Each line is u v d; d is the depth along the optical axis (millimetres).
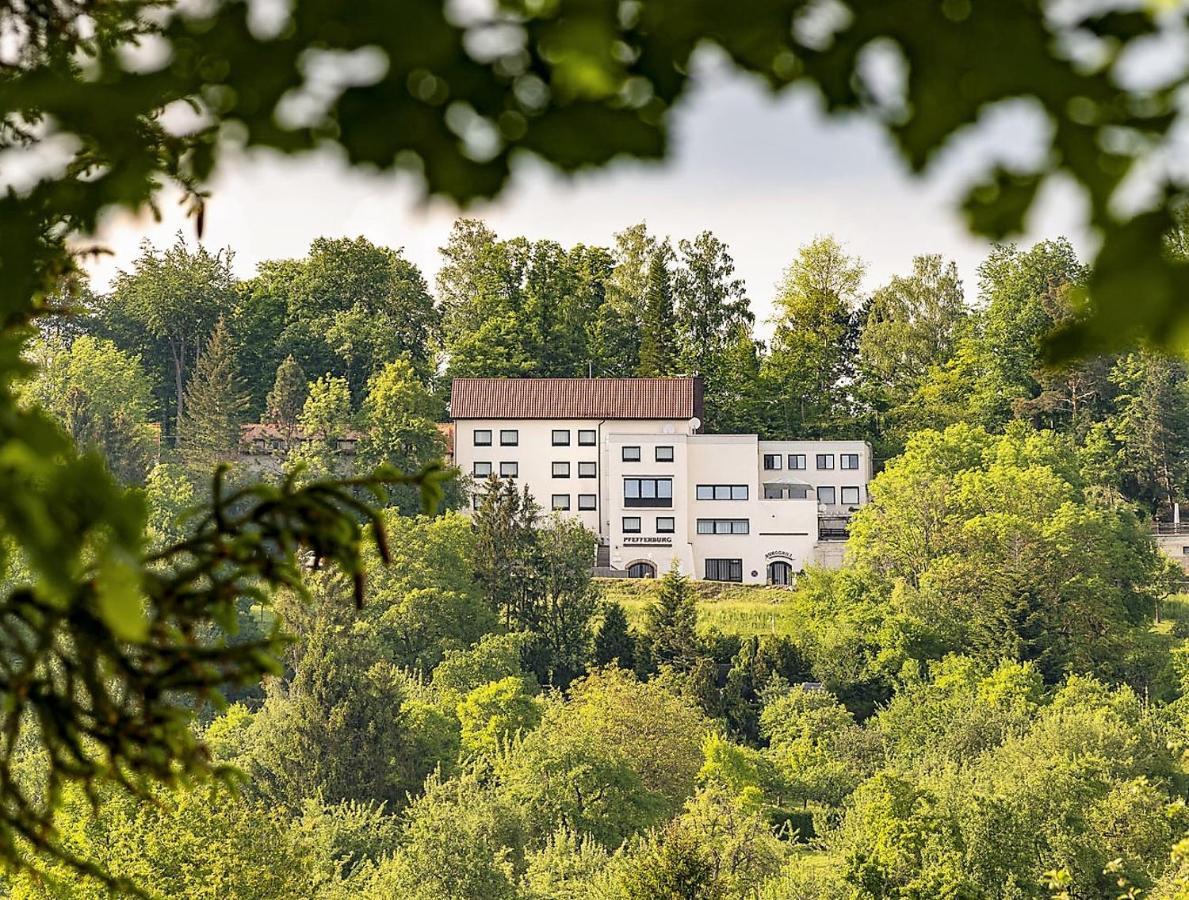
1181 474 187875
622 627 130875
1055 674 131625
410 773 97438
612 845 90062
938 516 145000
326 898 66500
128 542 2400
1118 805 71562
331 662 97812
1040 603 134500
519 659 126938
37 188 3750
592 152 2971
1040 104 2494
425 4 2867
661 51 2861
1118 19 2484
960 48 2547
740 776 100250
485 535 138250
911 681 123688
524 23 2893
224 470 3812
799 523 157500
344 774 95125
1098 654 134125
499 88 2953
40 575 2377
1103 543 141750
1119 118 2451
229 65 2973
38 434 2428
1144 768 90000
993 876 67688
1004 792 73562
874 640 128125
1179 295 2340
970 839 68375
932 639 129625
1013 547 138500
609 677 107125
